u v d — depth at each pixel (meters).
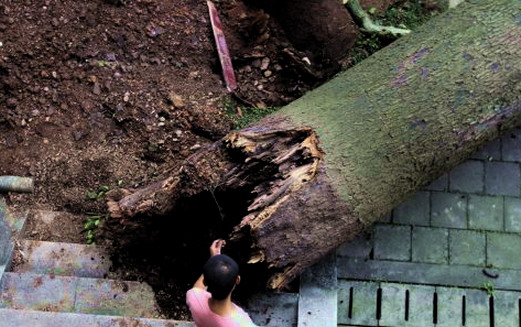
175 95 5.68
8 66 5.59
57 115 5.62
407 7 6.59
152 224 4.73
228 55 6.04
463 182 5.45
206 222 4.79
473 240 5.25
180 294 4.90
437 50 4.78
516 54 4.73
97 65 5.72
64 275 4.98
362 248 5.21
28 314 4.46
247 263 4.68
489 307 5.04
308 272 4.95
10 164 5.47
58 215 5.30
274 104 5.99
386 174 4.53
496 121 4.84
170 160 5.50
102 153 5.51
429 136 4.62
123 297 4.84
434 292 5.07
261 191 4.27
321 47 6.12
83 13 5.82
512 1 4.89
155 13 5.96
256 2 6.23
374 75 4.77
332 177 4.29
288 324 4.80
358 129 4.50
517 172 5.50
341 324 4.99
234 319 3.69
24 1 5.74
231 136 4.38
